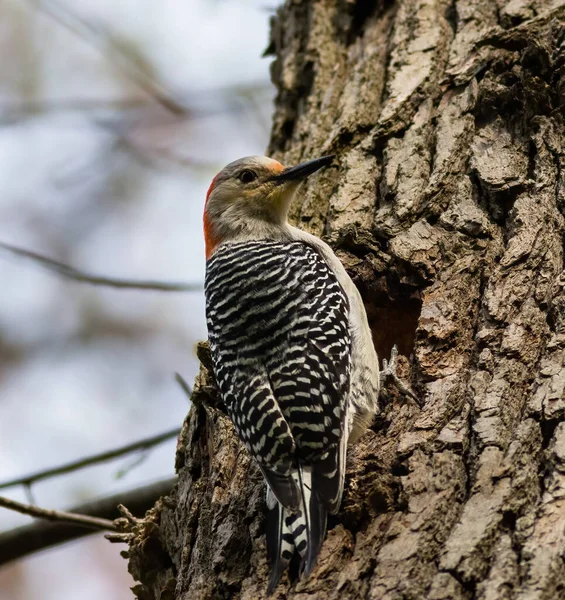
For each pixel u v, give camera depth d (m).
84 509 12.38
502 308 9.24
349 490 8.36
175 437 12.86
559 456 7.54
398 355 10.19
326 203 11.95
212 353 9.80
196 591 8.01
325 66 13.80
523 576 6.68
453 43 12.69
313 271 10.07
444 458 7.98
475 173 10.80
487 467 7.71
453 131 11.41
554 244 9.73
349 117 12.43
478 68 12.01
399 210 10.74
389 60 12.98
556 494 7.25
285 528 7.95
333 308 9.69
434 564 7.08
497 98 11.42
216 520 8.62
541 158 10.60
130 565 9.57
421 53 12.69
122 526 9.89
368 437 9.29
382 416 9.51
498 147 11.01
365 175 11.57
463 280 9.84
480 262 10.00
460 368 9.05
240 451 9.33
